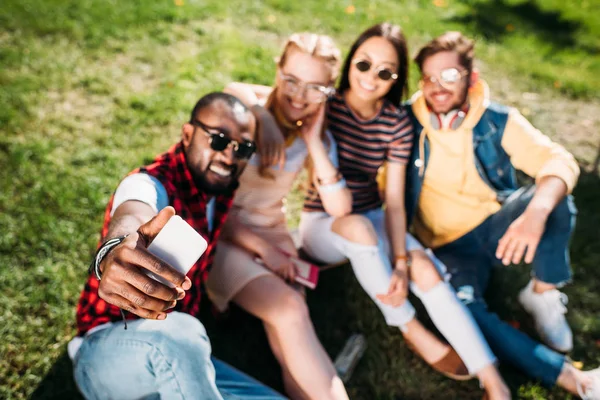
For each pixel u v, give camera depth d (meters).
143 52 4.33
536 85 4.99
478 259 2.72
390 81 2.37
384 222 2.62
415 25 5.69
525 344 2.45
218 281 2.30
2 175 3.08
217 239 2.31
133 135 3.53
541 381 2.46
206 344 1.77
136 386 1.76
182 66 4.24
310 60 2.24
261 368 2.50
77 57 4.13
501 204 2.63
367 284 2.39
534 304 2.65
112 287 1.36
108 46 4.32
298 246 2.82
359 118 2.49
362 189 2.62
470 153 2.52
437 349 2.44
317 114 2.36
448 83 2.34
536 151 2.45
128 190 1.78
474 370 2.32
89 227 2.90
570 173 2.35
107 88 3.86
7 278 2.60
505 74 5.10
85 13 4.63
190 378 1.70
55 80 3.84
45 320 2.47
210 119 1.89
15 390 2.23
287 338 2.14
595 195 3.63
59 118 3.54
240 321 2.65
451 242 2.73
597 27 6.27
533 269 2.59
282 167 2.30
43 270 2.65
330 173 2.37
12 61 3.92
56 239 2.80
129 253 1.32
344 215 2.44
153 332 1.71
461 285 2.62
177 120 3.70
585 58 5.63
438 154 2.54
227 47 4.59
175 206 1.89
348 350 2.55
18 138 3.33
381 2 6.10
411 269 2.43
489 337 2.49
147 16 4.77
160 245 1.33
